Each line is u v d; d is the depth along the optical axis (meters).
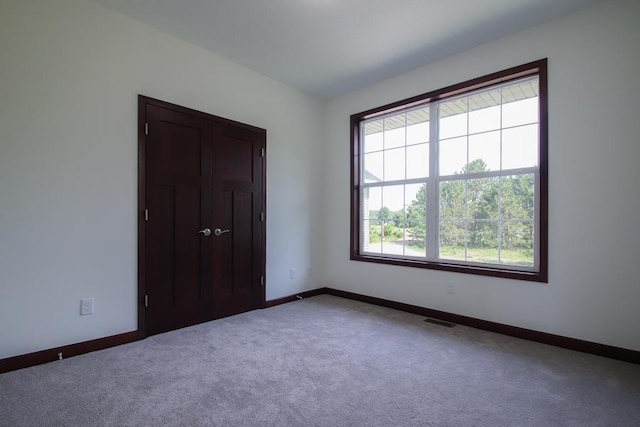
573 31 2.44
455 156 3.22
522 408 1.67
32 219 2.11
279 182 3.76
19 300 2.06
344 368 2.11
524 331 2.65
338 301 3.88
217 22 2.60
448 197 3.27
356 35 2.77
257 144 3.51
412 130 3.57
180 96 2.87
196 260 2.97
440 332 2.80
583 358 2.28
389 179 3.77
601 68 2.33
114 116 2.46
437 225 3.34
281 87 3.77
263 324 2.99
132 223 2.56
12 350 2.04
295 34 2.77
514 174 2.84
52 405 1.65
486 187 3.01
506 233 2.88
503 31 2.70
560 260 2.50
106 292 2.42
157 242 2.70
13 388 1.81
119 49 2.49
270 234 3.66
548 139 2.55
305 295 4.05
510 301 2.74
